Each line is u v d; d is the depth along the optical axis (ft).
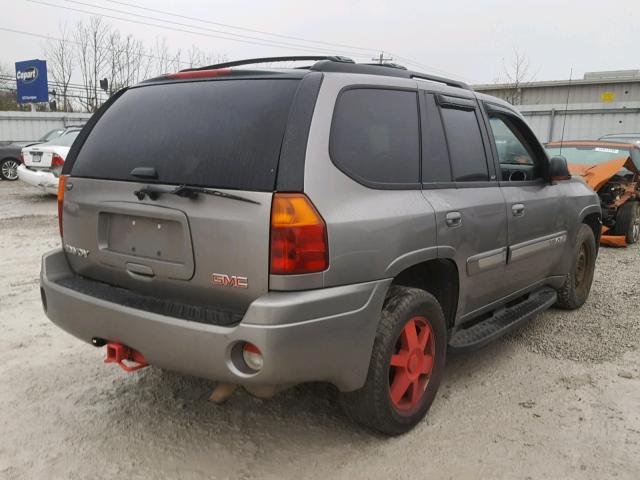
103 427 10.59
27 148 41.29
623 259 25.41
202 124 9.14
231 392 9.20
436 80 11.86
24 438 10.18
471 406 11.51
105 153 10.16
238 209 8.23
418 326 10.50
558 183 15.53
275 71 9.36
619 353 14.25
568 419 11.02
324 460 9.64
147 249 9.29
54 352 13.88
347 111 9.25
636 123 66.08
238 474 9.25
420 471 9.36
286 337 7.95
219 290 8.54
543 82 94.48
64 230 10.73
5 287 19.25
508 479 9.16
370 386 9.45
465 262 11.17
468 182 11.71
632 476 9.26
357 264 8.73
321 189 8.39
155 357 8.84
